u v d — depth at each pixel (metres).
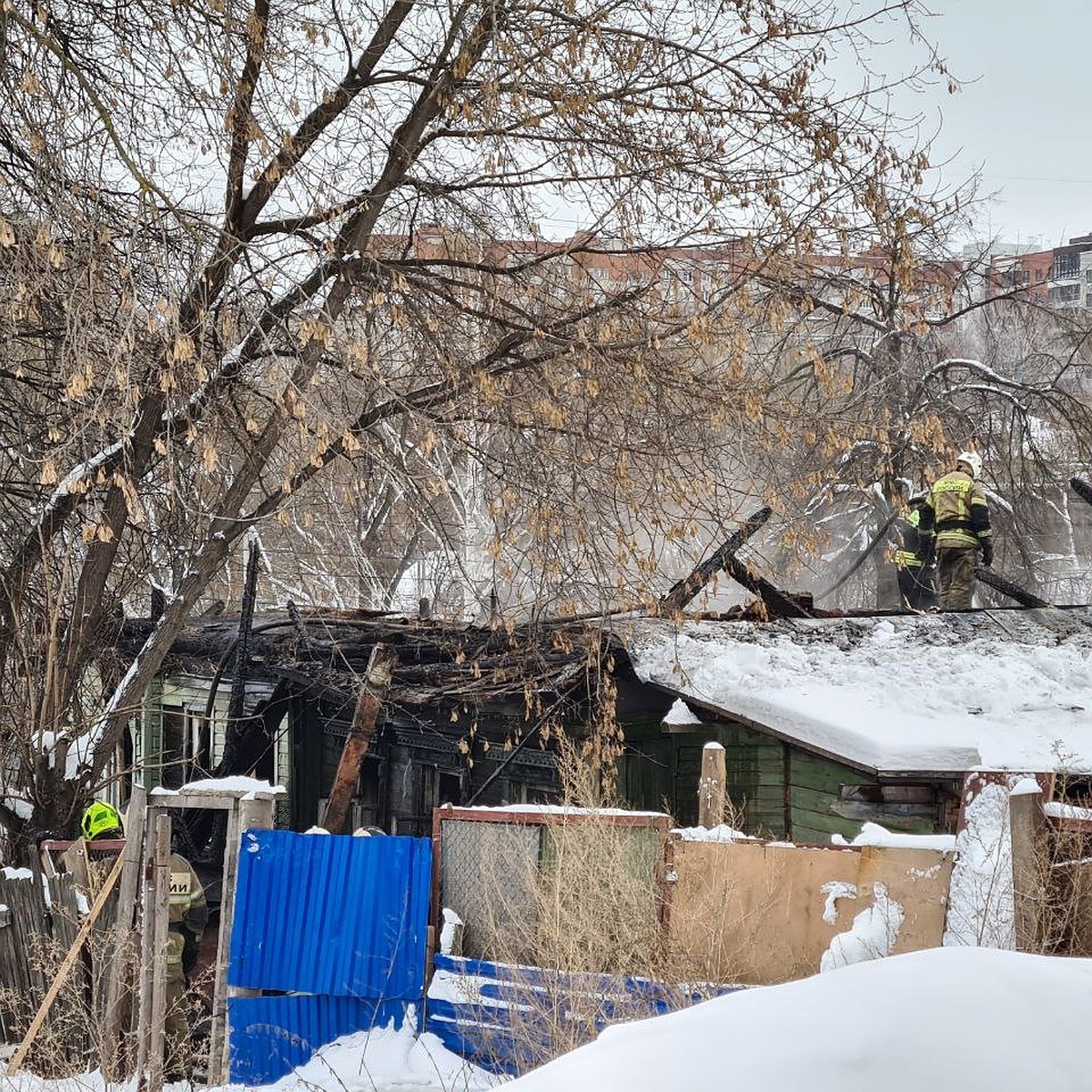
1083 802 12.03
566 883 10.31
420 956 10.72
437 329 16.50
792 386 19.81
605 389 16.05
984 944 9.15
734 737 15.05
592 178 16.11
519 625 16.89
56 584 16.25
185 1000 12.20
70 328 13.37
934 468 20.44
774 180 15.95
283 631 20.70
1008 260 33.50
